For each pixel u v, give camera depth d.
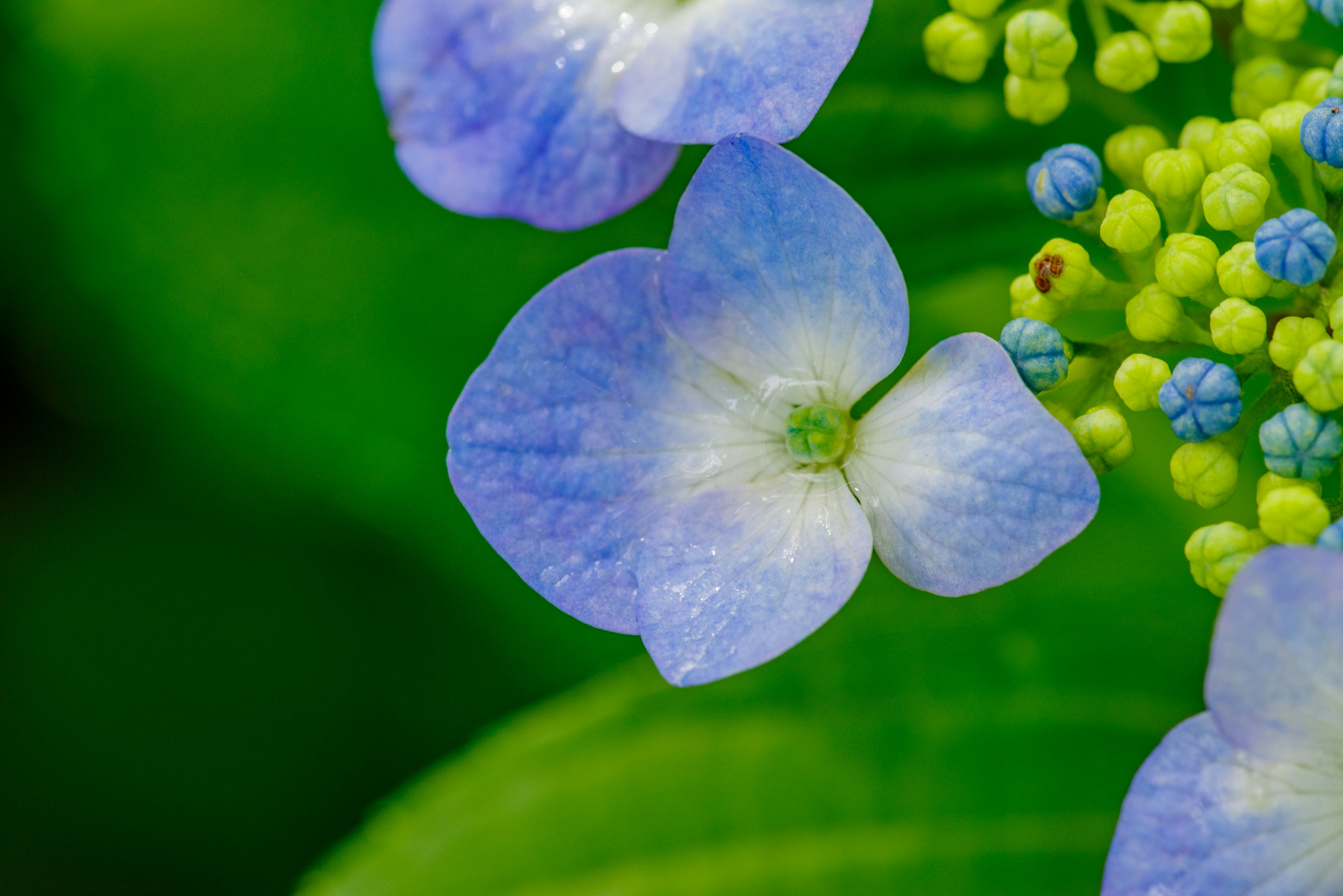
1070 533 0.29
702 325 0.30
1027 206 0.32
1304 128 0.29
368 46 0.33
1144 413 0.32
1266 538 0.29
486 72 0.30
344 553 0.35
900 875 0.31
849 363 0.30
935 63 0.31
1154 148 0.31
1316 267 0.29
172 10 0.33
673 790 0.32
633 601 0.30
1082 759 0.31
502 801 0.32
